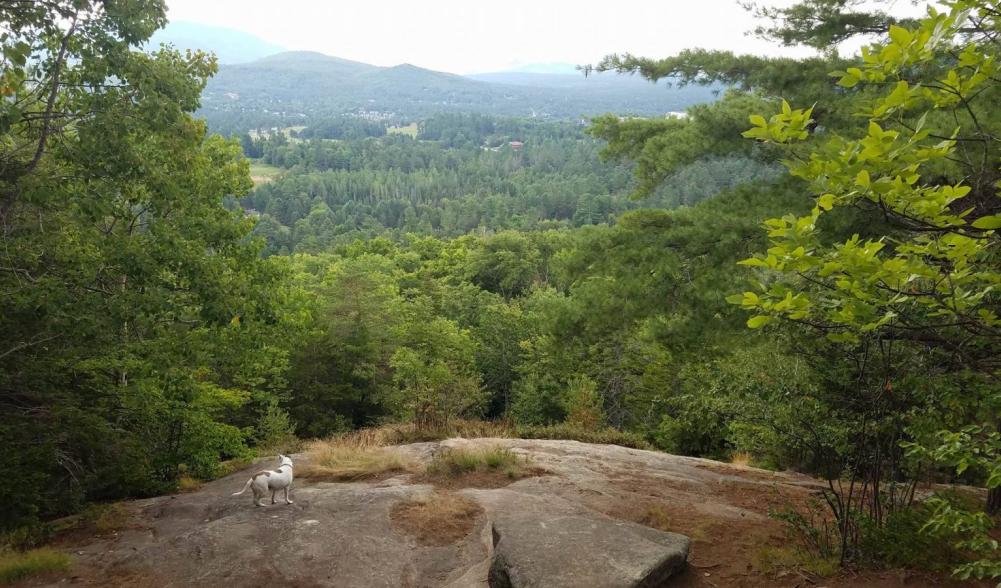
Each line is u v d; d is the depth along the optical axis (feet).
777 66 24.75
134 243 30.58
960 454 12.04
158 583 18.33
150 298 30.19
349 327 112.98
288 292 43.50
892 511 18.31
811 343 20.29
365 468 29.99
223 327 37.42
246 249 41.37
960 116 16.93
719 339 23.27
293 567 18.69
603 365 106.63
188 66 44.04
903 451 19.81
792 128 10.96
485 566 18.31
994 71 9.98
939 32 9.70
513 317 143.54
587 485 26.37
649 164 26.94
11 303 29.07
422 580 18.51
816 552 18.11
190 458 41.32
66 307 28.76
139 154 30.66
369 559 19.34
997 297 12.02
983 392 15.20
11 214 31.83
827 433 19.81
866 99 20.33
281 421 79.82
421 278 194.70
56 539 25.16
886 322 11.77
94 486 33.06
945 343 13.83
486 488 26.27
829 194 10.09
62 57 28.45
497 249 247.09
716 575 17.01
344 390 109.50
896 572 16.22
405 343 117.91
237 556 19.31
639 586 14.94
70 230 33.04
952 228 10.58
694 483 28.19
